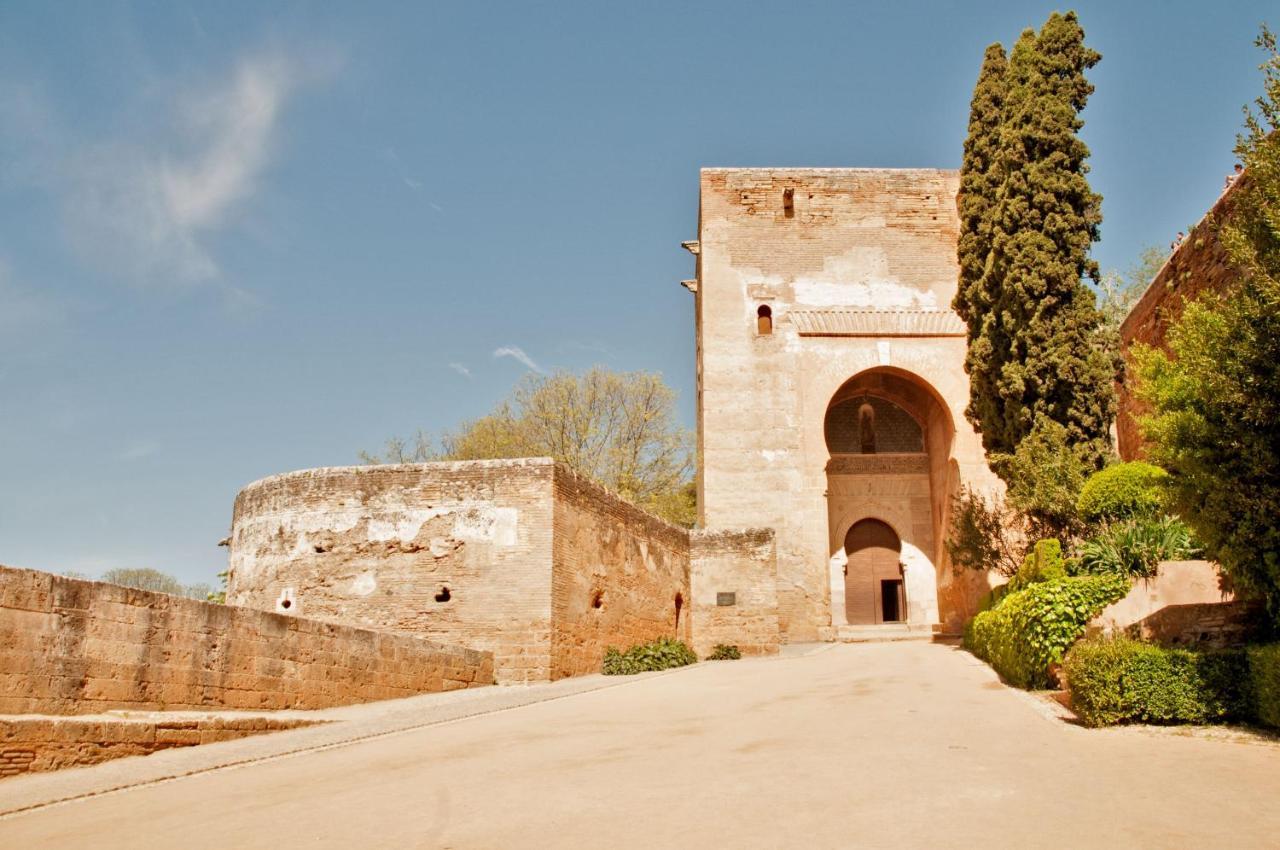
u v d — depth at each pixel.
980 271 28.70
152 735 12.20
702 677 21.55
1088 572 16.34
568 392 47.44
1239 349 11.14
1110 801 7.63
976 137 29.92
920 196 42.38
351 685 17.50
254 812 8.80
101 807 9.45
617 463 46.41
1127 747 10.00
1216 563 13.41
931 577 40.59
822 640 36.62
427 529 23.30
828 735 11.54
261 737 13.62
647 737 12.20
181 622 14.17
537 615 22.12
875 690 16.48
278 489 25.17
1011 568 25.44
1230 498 11.41
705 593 31.55
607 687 19.98
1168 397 12.87
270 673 15.68
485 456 45.66
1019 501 22.98
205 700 14.44
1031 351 24.67
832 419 42.88
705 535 32.06
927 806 7.67
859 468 42.03
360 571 23.52
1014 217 25.86
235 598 25.97
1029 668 15.34
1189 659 11.15
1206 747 9.80
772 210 42.19
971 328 28.27
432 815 8.25
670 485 47.94
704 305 41.12
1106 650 11.73
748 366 40.12
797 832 7.07
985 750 10.09
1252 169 11.45
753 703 15.49
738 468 38.94
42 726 10.95
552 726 13.85
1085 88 26.34
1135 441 26.98
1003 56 30.16
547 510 22.66
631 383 48.53
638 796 8.54
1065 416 24.11
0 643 11.63
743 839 6.96
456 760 11.12
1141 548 15.66
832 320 40.44
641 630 27.47
